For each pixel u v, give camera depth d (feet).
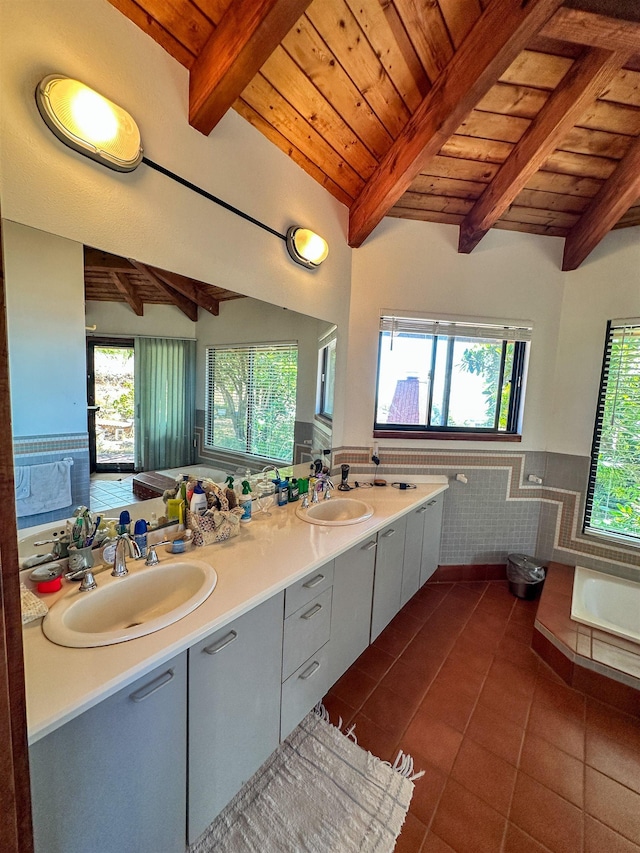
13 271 3.30
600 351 8.78
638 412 8.44
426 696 5.90
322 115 5.86
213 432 5.56
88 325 3.95
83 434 4.02
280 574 4.24
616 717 5.61
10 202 3.15
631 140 6.78
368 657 6.75
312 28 4.66
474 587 9.37
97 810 2.71
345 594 5.53
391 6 4.65
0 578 1.84
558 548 9.45
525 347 9.32
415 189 7.77
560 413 9.30
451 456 9.23
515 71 5.62
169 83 4.25
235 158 5.23
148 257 4.28
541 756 4.95
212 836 3.88
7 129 3.05
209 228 4.97
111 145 3.58
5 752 1.90
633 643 6.36
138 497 4.64
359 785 4.46
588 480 9.07
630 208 7.97
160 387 4.78
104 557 3.89
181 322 4.92
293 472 7.27
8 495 1.86
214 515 4.99
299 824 4.02
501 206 7.43
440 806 4.28
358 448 8.86
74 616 3.38
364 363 8.61
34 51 3.14
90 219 3.70
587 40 4.69
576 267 8.91
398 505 7.17
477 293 8.87
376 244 8.36
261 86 5.07
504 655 6.91
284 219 6.26
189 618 3.35
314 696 5.08
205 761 3.52
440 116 5.52
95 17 3.52
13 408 3.44
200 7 3.98
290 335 6.75
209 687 3.46
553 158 7.10
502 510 9.57
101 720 2.65
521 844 3.95
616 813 4.28
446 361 9.29
